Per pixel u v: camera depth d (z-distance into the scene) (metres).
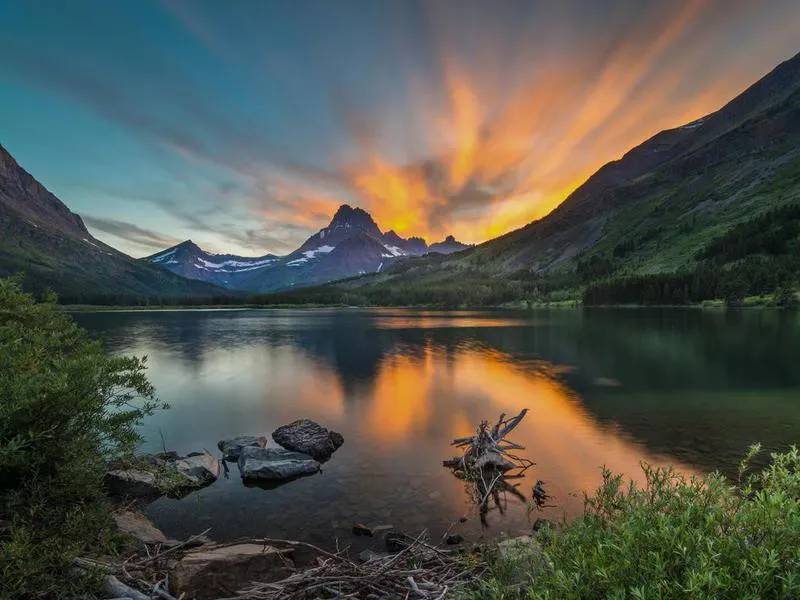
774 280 160.50
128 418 9.48
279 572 8.73
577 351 53.34
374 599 7.29
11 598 6.18
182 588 7.64
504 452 17.59
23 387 7.24
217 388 33.53
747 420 22.97
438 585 7.21
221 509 13.36
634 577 4.02
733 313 122.88
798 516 4.11
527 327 94.69
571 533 5.18
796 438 19.91
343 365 45.03
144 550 9.70
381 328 100.31
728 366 40.34
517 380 35.59
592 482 15.29
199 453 17.97
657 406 26.30
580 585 4.11
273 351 57.69
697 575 3.45
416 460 17.86
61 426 8.03
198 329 100.00
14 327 10.85
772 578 3.71
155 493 14.14
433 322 122.81
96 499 8.84
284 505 13.66
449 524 12.34
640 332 75.31
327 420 24.42
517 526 12.17
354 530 11.90
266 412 26.30
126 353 55.84
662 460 17.31
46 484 7.54
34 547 6.60
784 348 51.97
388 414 25.59
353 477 16.02
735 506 4.88
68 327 13.27
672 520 4.71
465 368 42.19
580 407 26.39
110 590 7.03
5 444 7.26
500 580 5.51
